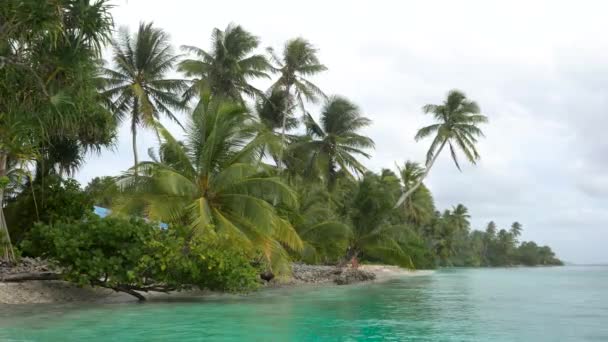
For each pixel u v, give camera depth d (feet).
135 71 119.65
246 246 67.77
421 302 70.23
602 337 40.29
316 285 100.68
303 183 144.97
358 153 147.43
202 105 76.48
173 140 73.41
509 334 41.37
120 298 61.67
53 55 53.88
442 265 358.23
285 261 74.54
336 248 115.85
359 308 59.72
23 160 53.78
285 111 130.00
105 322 43.09
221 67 121.49
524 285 122.93
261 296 72.95
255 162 77.25
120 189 71.56
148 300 61.57
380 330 42.39
